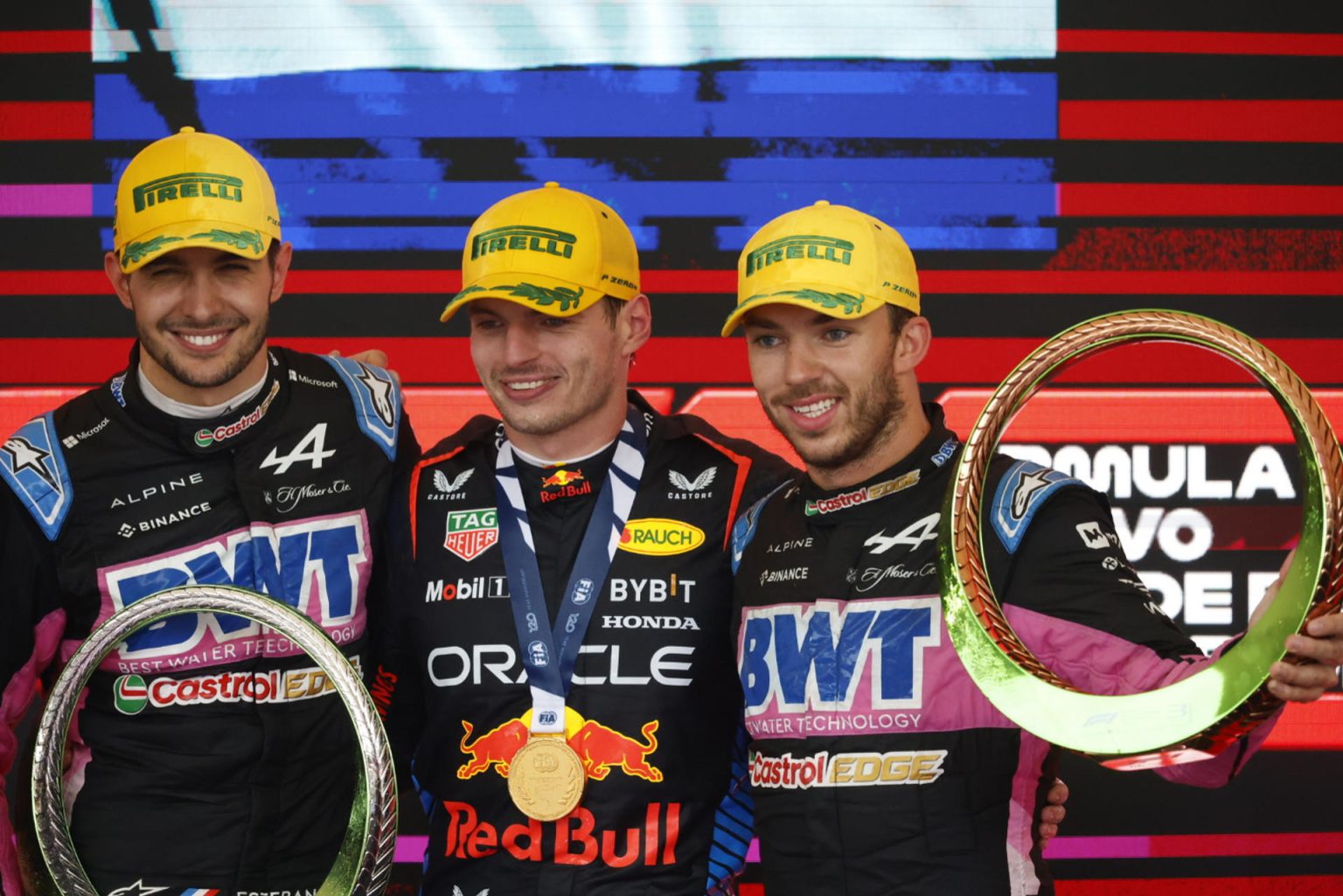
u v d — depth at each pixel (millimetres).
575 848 4203
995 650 3422
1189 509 6625
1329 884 6539
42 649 4445
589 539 4449
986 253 6672
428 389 6684
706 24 6711
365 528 4668
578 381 4371
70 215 6664
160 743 4395
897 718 3816
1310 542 3016
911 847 3742
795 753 3930
